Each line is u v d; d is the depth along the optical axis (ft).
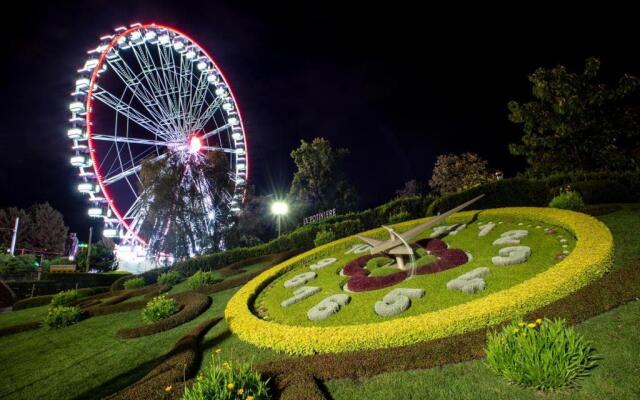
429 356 20.97
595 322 20.97
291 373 22.24
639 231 33.12
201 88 122.62
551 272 26.81
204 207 110.11
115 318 50.24
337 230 68.74
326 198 154.51
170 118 116.67
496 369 18.57
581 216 37.96
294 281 45.06
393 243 39.63
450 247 41.78
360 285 36.40
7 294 98.99
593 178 49.24
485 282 30.01
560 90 72.28
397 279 35.78
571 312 21.54
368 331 25.29
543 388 17.12
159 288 63.31
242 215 129.49
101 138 108.47
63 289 118.01
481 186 58.08
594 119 70.59
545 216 40.91
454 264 35.81
